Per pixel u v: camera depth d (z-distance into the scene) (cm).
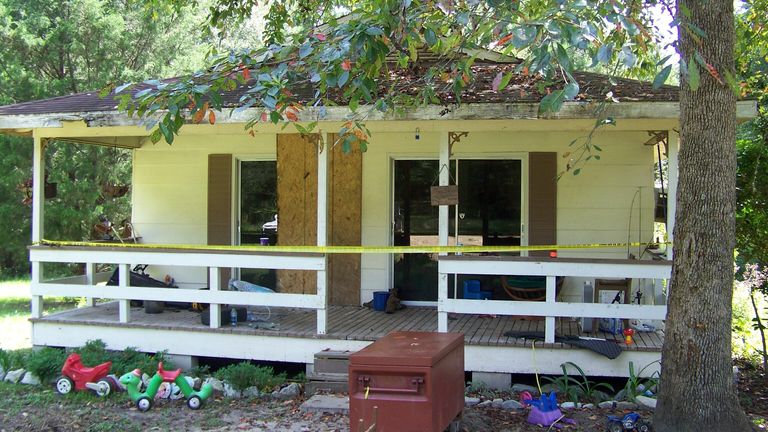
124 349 804
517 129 748
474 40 554
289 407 662
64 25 1623
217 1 1004
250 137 1012
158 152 1044
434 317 884
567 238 928
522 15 482
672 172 734
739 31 854
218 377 733
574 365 695
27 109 834
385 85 738
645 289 857
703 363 526
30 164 1653
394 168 981
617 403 650
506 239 953
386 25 504
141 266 1025
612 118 628
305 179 991
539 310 713
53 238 1658
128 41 1689
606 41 486
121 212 1742
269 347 769
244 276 1026
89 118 779
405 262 977
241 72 551
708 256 524
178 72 1744
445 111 696
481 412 634
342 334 758
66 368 696
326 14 948
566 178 929
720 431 519
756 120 828
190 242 1033
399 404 455
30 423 611
